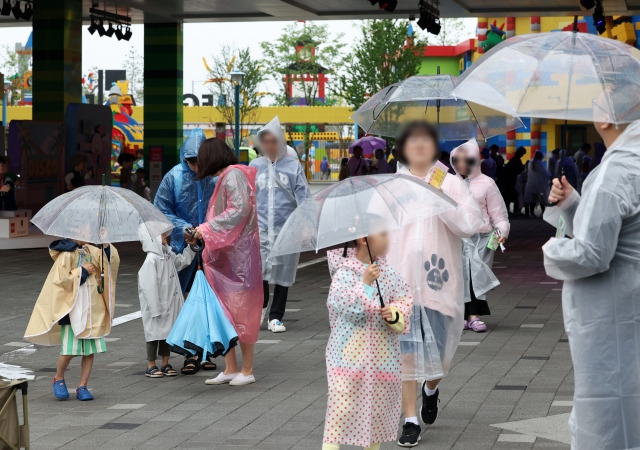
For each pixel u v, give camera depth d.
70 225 8.24
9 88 89.69
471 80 5.91
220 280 9.20
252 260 9.24
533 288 15.92
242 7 33.50
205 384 9.34
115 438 7.39
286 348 11.05
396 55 55.50
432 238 7.04
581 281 5.04
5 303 14.54
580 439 5.04
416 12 33.22
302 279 17.47
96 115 28.09
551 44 5.82
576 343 5.07
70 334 8.64
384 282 6.19
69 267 8.62
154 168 35.72
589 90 5.53
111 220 8.27
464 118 10.12
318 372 9.77
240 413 8.13
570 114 5.54
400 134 7.08
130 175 32.56
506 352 10.50
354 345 6.11
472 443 7.06
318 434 7.41
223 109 66.31
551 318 12.82
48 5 28.86
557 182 5.36
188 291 10.18
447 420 7.72
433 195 6.21
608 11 31.41
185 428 7.66
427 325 7.00
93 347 8.71
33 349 11.16
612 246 4.89
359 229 5.98
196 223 9.95
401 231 7.05
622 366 4.95
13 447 6.15
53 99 28.89
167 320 9.68
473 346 10.88
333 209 6.08
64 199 8.38
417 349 6.96
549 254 4.98
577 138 48.53
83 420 7.97
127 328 12.51
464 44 60.84
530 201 35.72
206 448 7.07
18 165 25.72
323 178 78.88
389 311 6.02
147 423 7.84
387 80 55.16
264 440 7.26
